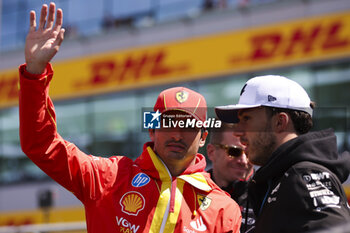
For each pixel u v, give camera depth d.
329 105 17.38
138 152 21.02
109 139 21.94
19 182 23.12
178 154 4.29
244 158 5.84
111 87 22.44
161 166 4.23
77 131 22.89
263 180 3.88
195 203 4.27
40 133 3.71
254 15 19.59
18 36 26.34
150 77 21.59
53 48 3.69
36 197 22.41
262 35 19.25
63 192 21.48
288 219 3.45
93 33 23.33
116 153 21.61
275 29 18.98
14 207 23.00
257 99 4.09
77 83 23.31
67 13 26.06
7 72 25.09
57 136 3.88
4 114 24.58
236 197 5.82
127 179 4.22
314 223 3.30
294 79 18.28
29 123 3.67
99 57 23.08
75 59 23.59
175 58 21.14
